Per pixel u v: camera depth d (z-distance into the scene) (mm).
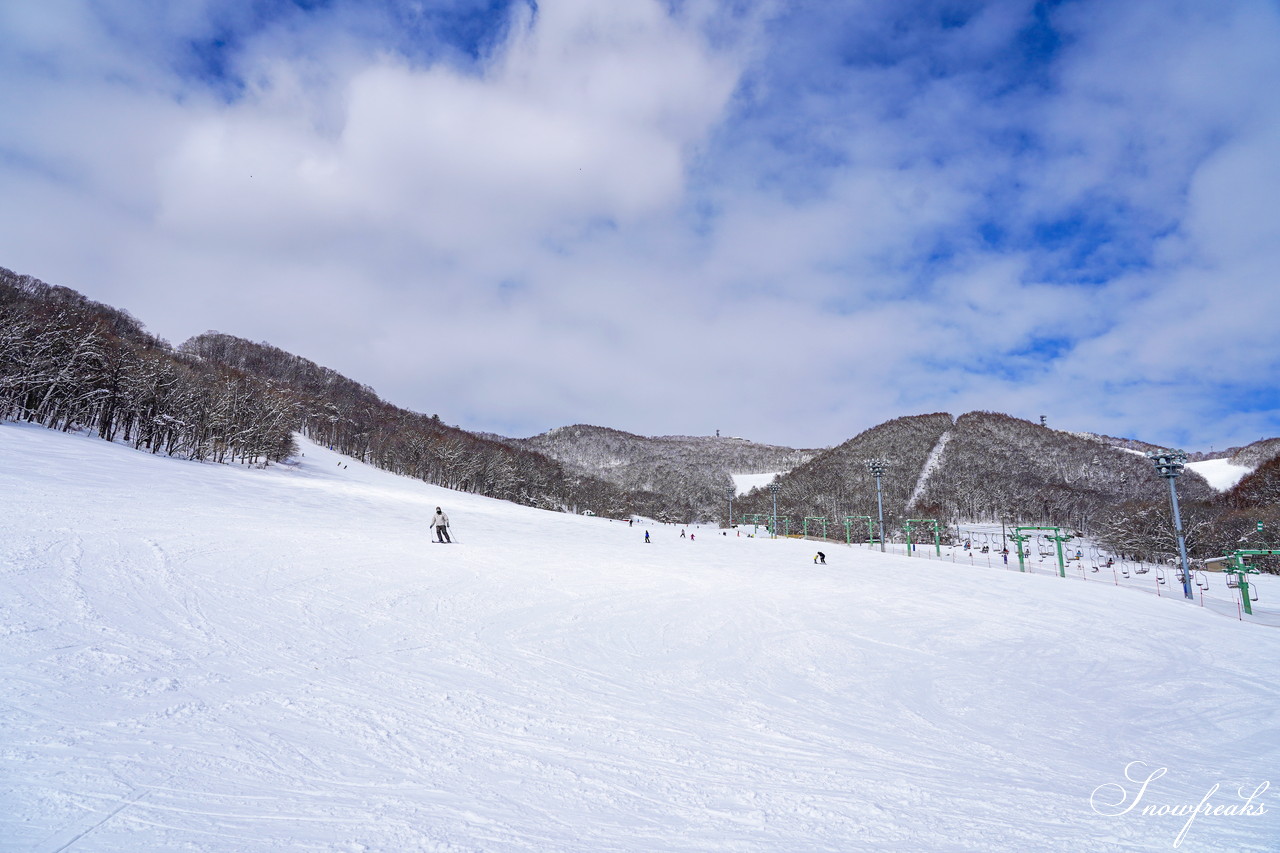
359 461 109750
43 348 56281
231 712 7016
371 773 5922
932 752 8211
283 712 7211
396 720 7395
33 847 4137
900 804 6277
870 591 26328
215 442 66750
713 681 11086
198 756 5840
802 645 14875
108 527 17609
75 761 5441
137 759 5625
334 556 18859
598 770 6551
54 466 33594
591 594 18578
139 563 13719
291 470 74625
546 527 51688
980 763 7906
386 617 12680
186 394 66875
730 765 7066
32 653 7836
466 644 11570
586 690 9641
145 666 8047
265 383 128500
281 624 11031
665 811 5707
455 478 107312
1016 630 19609
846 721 9391
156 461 49000
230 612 11289
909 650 15492
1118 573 62656
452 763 6367
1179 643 19484
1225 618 28016
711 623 16438
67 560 12836
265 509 33938
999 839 5594
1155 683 13883
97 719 6348
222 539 18719
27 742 5648
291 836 4633
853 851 5141
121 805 4816
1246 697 12891
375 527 33031
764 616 18188
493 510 62938
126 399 61062
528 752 6867
